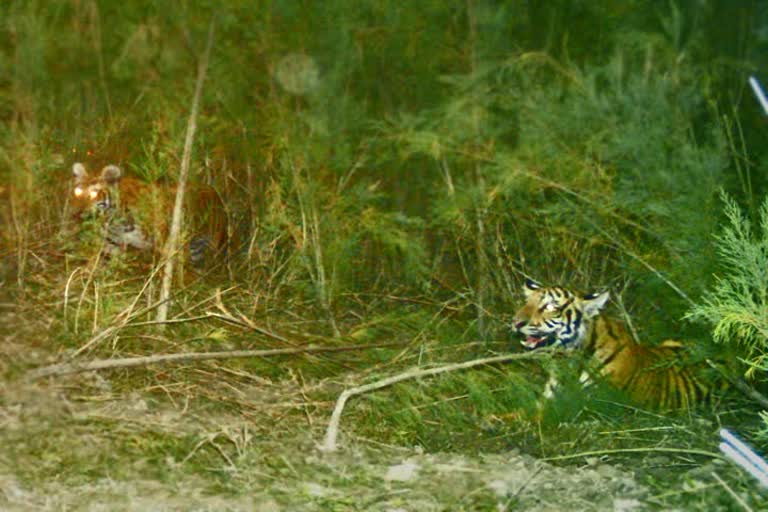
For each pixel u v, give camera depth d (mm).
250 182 10156
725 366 7820
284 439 7035
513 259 9758
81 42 10562
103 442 6582
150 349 8289
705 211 7504
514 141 10609
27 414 6812
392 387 7863
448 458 6961
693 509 6293
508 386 7676
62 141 10539
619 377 8258
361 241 10586
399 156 10570
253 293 9594
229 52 10148
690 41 10961
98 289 8328
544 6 10875
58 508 5668
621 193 8344
